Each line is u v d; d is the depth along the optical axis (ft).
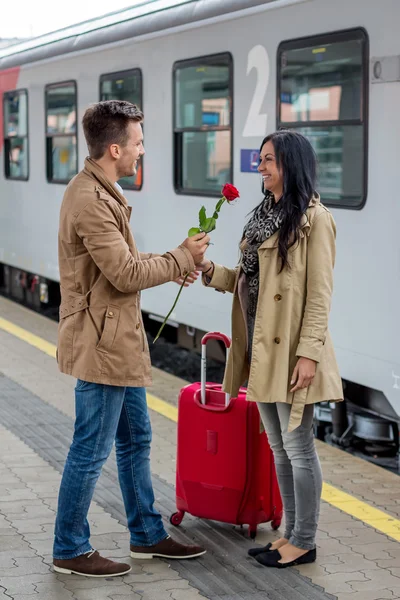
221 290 17.35
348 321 24.02
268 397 15.69
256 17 27.25
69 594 15.25
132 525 16.74
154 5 33.86
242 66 28.07
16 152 47.75
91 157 15.75
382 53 22.41
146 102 33.86
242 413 17.29
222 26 28.94
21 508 19.08
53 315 46.88
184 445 17.98
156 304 34.55
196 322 31.81
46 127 43.14
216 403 17.84
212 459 17.65
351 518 18.99
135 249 15.93
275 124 26.71
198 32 30.30
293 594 15.37
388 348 22.68
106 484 20.67
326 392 15.70
